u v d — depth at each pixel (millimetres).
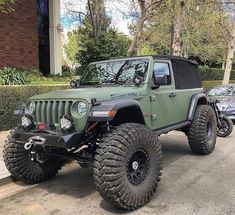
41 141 5203
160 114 6527
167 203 5301
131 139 4977
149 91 6180
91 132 5391
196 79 8398
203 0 20484
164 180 6387
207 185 6090
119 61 6770
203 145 7996
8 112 10781
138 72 6359
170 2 16531
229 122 10359
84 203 5422
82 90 5781
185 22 22719
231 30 24172
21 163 6062
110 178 4746
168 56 7082
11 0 10984
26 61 17922
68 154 5691
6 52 16984
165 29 23750
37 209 5250
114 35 19391
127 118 5750
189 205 5219
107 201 4969
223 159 7875
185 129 8109
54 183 6414
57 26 19641
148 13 16422
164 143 9680
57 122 5395
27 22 17859
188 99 7770
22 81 12672
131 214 4941
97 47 18141
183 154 8398
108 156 4785
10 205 5430
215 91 14539
